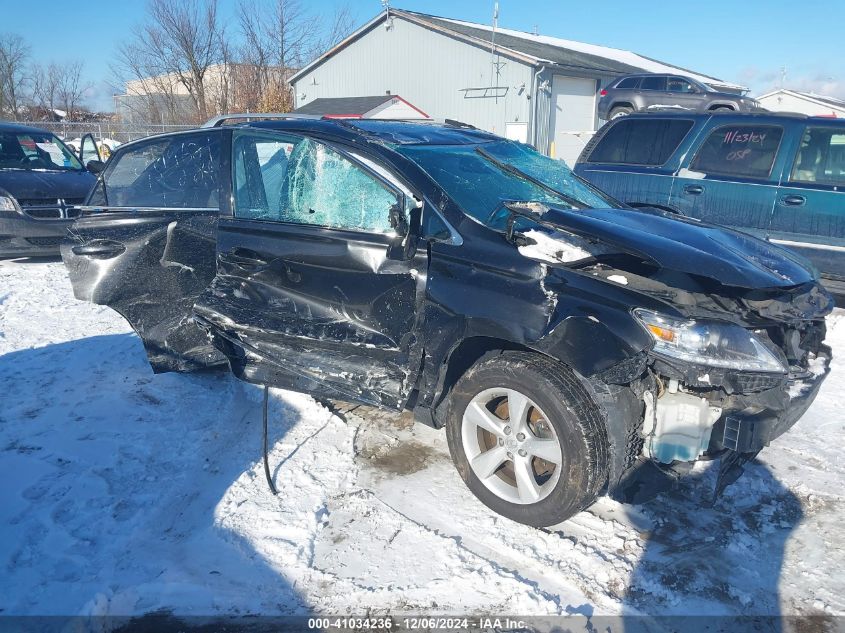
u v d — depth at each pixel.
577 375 3.02
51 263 9.10
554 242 3.33
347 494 3.48
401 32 28.48
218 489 3.48
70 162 10.09
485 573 2.90
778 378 2.92
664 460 3.03
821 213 6.30
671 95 17.77
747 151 6.78
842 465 3.81
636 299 2.99
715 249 3.43
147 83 39.34
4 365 5.11
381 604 2.74
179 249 4.39
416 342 3.43
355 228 3.73
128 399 4.51
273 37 35.25
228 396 4.57
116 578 2.83
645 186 7.34
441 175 3.71
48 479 3.55
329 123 4.08
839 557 3.05
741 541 3.14
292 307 3.98
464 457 3.41
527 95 25.64
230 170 4.28
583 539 3.16
